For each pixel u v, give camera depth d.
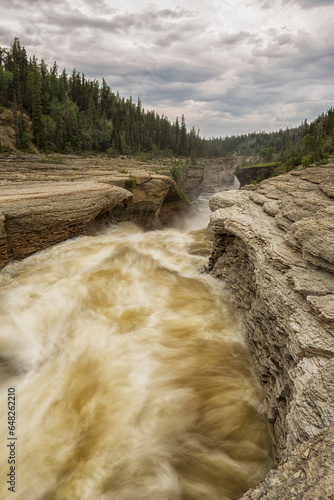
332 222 7.23
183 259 15.84
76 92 86.25
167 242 18.84
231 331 9.23
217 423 6.34
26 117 57.34
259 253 8.41
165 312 10.27
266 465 5.63
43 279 11.46
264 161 104.56
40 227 13.11
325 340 4.76
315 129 83.75
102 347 8.25
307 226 7.68
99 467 5.26
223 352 8.27
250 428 6.25
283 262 7.27
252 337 8.01
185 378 7.32
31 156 40.78
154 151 95.25
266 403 6.38
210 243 18.91
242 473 5.50
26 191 15.92
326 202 9.64
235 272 11.02
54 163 34.25
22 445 5.43
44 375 7.20
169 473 5.38
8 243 11.95
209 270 13.44
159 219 33.88
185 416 6.39
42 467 5.14
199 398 6.82
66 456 5.34
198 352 8.24
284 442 4.75
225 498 5.12
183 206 38.50
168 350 8.24
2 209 11.82
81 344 8.37
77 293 10.76
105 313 10.01
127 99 93.69
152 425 6.10
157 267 14.38
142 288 12.05
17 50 75.75
